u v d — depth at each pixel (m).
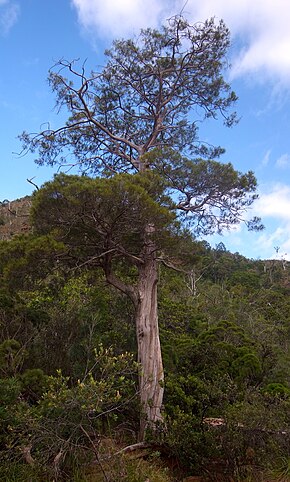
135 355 12.16
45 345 11.83
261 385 12.35
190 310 17.28
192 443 8.52
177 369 11.67
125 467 7.56
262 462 8.39
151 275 11.24
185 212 12.45
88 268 11.26
